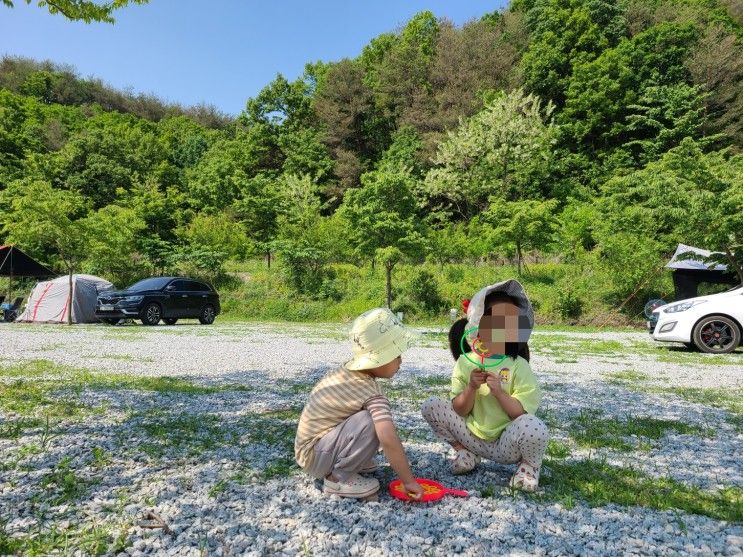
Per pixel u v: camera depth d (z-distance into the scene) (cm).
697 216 1465
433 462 344
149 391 584
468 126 4053
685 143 1667
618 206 2047
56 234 1878
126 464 332
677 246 1794
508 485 303
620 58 4166
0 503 265
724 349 1041
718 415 504
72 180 4428
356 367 275
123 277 2645
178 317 1880
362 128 5447
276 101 5681
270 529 239
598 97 4016
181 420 451
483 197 3766
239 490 289
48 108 7244
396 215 2114
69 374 701
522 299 293
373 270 2577
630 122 4091
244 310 2338
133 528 238
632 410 523
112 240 2409
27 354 931
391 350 276
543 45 4662
